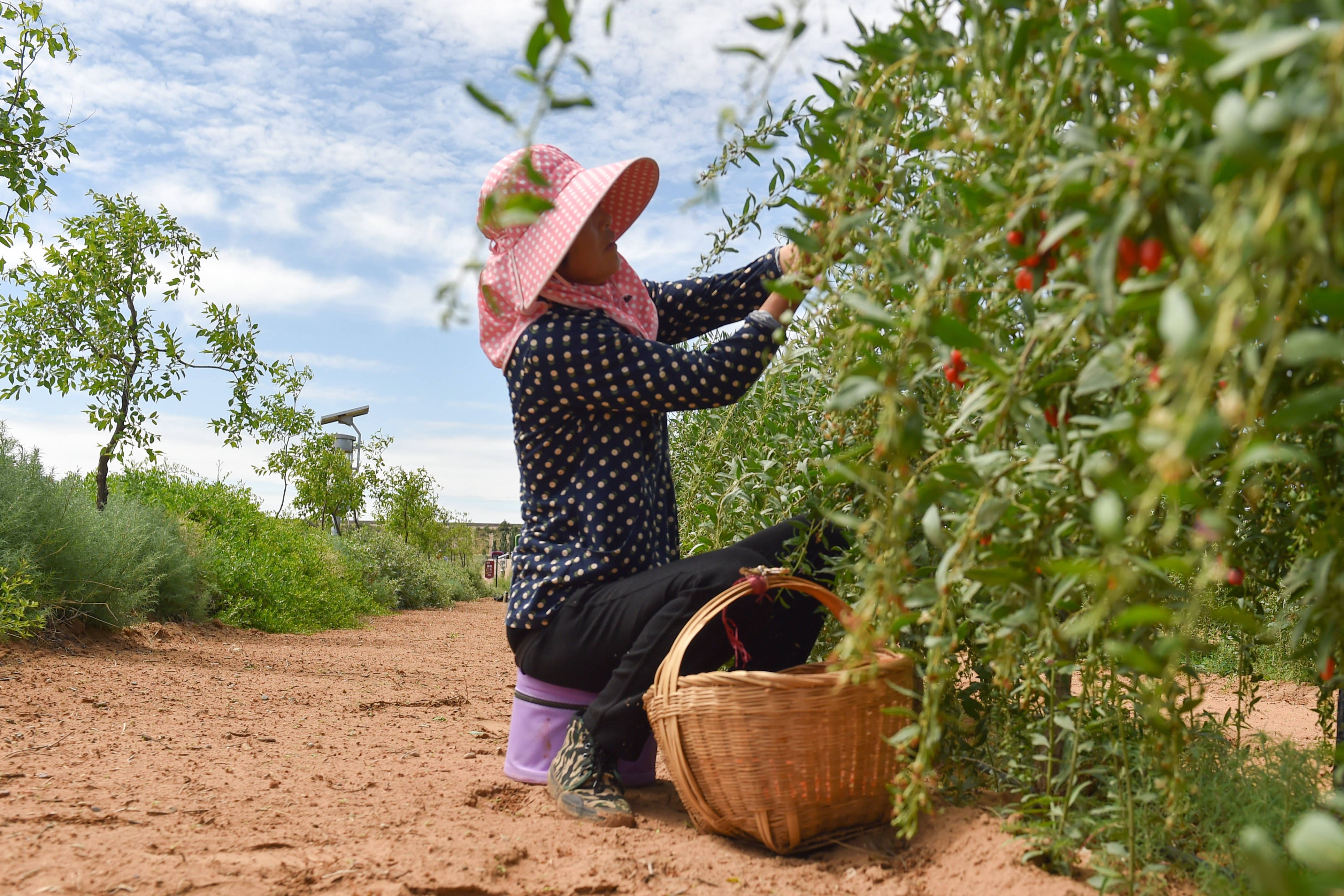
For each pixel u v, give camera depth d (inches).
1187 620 30.2
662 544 89.7
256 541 367.9
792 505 83.6
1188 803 57.6
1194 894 54.5
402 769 96.1
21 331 276.1
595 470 82.7
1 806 73.9
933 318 35.3
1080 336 35.6
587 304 81.4
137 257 287.3
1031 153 35.4
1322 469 42.5
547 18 30.7
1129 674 49.7
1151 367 31.9
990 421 38.0
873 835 66.4
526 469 85.9
